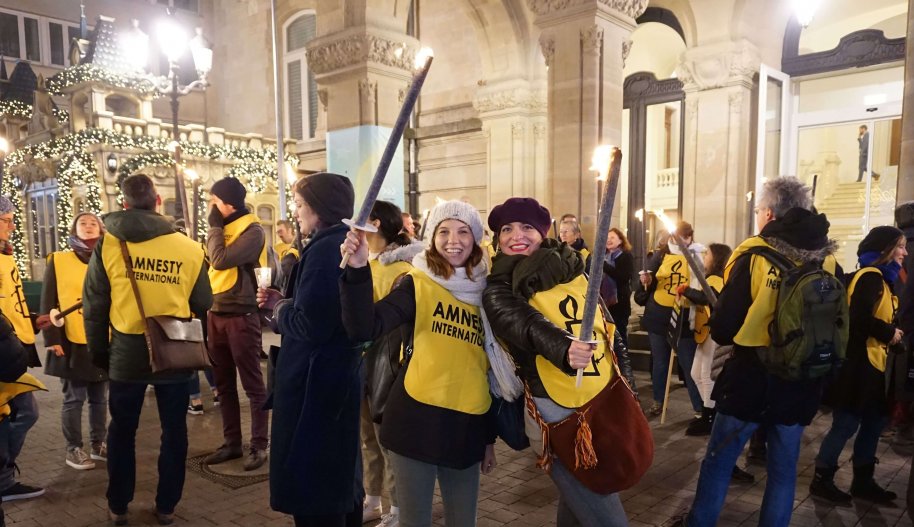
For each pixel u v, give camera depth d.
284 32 18.81
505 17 11.60
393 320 2.16
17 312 3.96
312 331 2.28
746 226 9.96
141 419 5.63
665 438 5.08
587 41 7.50
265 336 10.63
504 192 12.33
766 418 2.77
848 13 9.66
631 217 11.97
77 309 4.27
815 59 9.86
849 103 9.66
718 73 9.67
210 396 6.49
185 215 5.38
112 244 3.31
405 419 2.21
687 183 10.31
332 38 8.62
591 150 7.57
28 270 16.44
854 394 3.69
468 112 13.84
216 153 14.68
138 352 3.31
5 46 19.53
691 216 10.28
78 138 13.33
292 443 2.32
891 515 3.63
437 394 2.19
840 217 9.87
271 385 2.65
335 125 8.91
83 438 5.18
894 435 5.10
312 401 2.31
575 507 2.17
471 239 2.29
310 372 2.32
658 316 5.77
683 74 10.10
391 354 2.52
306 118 18.36
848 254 9.82
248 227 4.40
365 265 1.98
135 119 13.77
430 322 2.23
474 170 13.77
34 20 19.91
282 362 2.44
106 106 15.08
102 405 4.60
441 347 2.22
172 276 3.43
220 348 4.45
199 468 4.39
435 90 14.45
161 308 3.38
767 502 2.87
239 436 4.58
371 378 2.78
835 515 3.63
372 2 8.34
